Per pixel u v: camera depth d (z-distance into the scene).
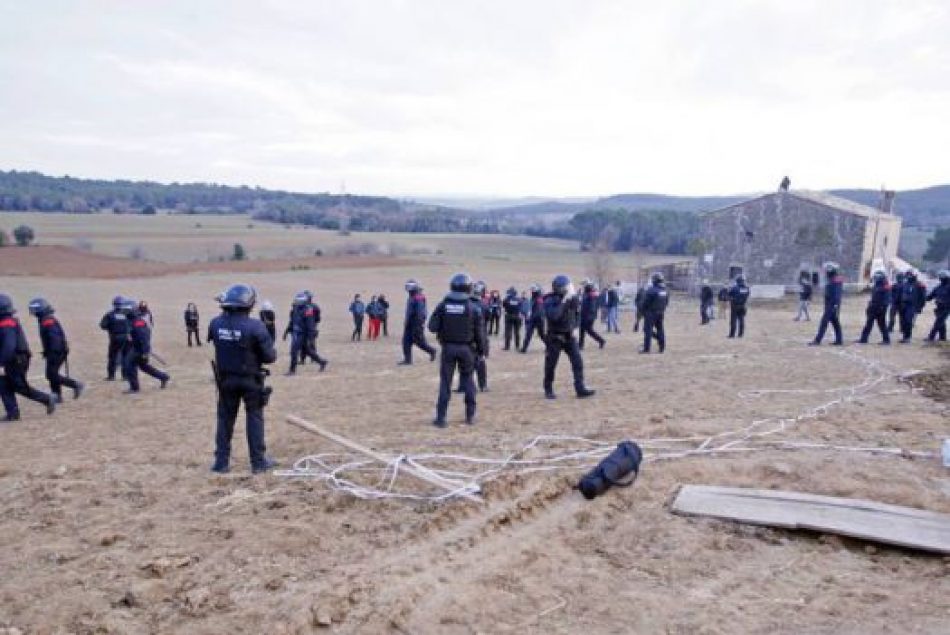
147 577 4.48
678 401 9.77
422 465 6.73
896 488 5.75
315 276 74.94
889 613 3.94
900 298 16.17
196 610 4.04
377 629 3.87
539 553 4.83
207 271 77.81
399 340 25.31
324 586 4.29
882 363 12.58
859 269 40.19
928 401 9.11
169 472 6.94
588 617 3.98
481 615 4.02
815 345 16.11
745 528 5.14
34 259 80.19
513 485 6.04
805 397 9.72
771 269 43.31
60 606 4.11
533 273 81.06
